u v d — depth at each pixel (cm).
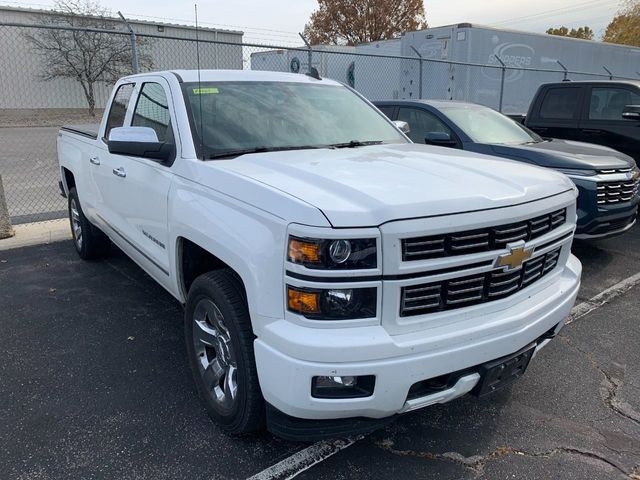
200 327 296
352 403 219
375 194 229
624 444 286
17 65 2398
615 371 363
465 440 286
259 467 262
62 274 538
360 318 217
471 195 242
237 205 252
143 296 480
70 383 334
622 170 580
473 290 240
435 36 1490
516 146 604
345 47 1942
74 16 2322
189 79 363
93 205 491
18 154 1465
